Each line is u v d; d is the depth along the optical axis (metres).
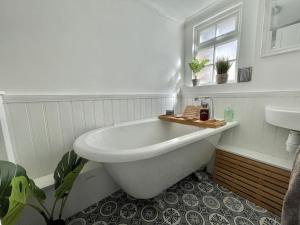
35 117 1.02
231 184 1.29
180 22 1.91
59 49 1.10
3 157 0.85
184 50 2.03
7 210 0.52
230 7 1.49
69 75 1.16
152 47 1.68
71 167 0.86
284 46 1.16
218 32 1.70
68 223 0.99
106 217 1.04
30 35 0.98
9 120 0.93
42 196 0.79
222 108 1.57
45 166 1.09
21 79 0.97
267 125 1.26
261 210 1.07
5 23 0.90
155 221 1.00
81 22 1.18
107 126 1.32
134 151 0.74
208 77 1.87
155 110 1.78
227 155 1.34
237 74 1.46
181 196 1.23
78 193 1.06
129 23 1.47
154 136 1.61
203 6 1.65
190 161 1.15
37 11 0.99
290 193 0.51
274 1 1.18
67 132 1.17
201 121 1.34
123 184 0.96
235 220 0.99
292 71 1.12
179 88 2.03
